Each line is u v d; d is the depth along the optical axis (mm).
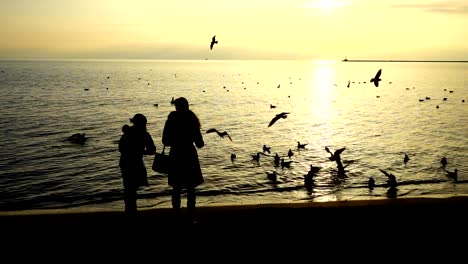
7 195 21812
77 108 61375
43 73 188500
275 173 24812
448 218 7480
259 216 7492
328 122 52031
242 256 6074
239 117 55500
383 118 56125
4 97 75125
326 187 23625
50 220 7234
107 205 20328
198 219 7348
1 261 5871
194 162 7238
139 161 7352
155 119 52438
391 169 27891
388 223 7266
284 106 70438
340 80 166375
